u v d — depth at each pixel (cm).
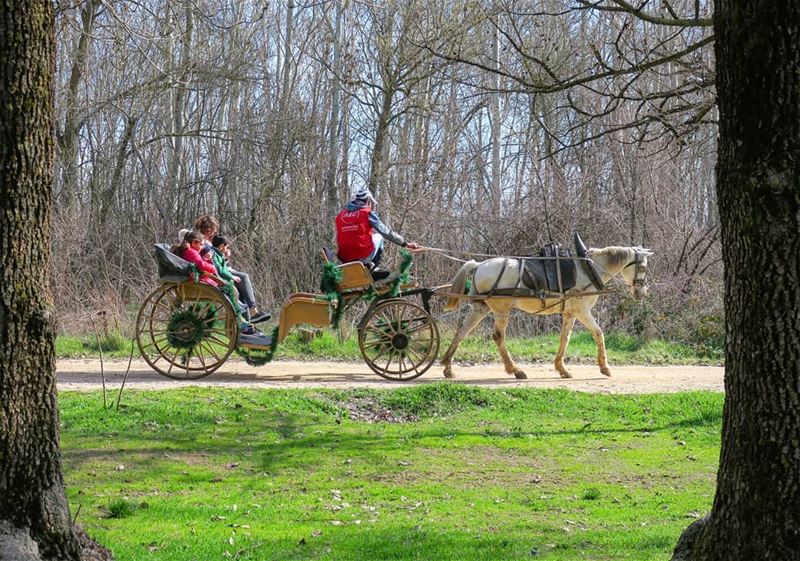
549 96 2697
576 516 820
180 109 3020
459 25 2158
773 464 478
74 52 2777
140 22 2678
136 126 3142
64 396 1211
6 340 523
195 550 681
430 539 721
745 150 480
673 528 772
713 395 1361
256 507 827
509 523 790
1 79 518
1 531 520
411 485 927
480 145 3167
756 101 473
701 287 2156
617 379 1529
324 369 1562
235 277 1430
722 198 500
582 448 1104
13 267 525
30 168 527
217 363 1389
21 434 528
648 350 1900
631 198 2378
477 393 1323
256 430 1121
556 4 2042
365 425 1185
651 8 2162
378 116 2728
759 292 479
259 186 2722
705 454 1087
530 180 2416
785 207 470
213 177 3027
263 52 3105
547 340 2017
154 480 911
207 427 1114
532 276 1497
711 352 1923
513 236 2345
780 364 474
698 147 2681
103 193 2831
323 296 1366
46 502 538
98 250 2258
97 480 899
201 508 815
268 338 1375
